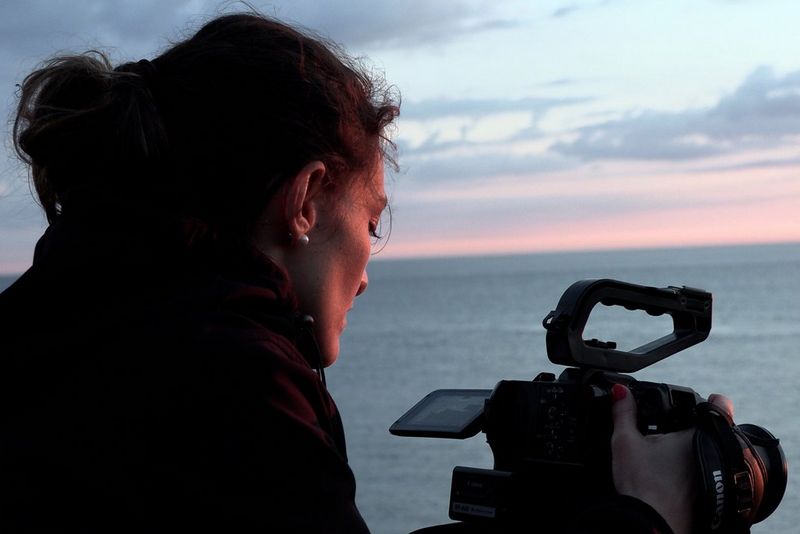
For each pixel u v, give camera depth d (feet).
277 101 3.97
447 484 105.29
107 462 3.40
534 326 475.72
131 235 3.72
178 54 4.08
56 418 3.51
